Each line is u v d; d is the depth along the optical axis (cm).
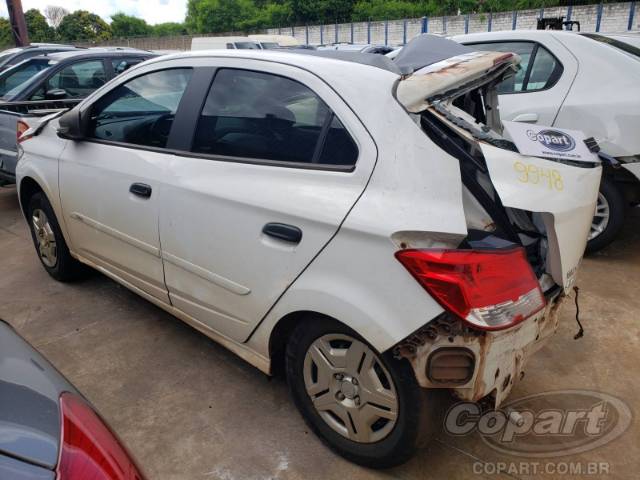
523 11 2138
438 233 175
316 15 3359
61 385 146
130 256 296
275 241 214
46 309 352
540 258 219
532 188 187
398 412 196
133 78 297
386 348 185
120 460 130
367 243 185
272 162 223
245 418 250
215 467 221
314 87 217
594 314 338
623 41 440
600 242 416
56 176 340
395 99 198
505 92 442
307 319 217
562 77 414
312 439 236
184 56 275
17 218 561
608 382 275
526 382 275
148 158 274
